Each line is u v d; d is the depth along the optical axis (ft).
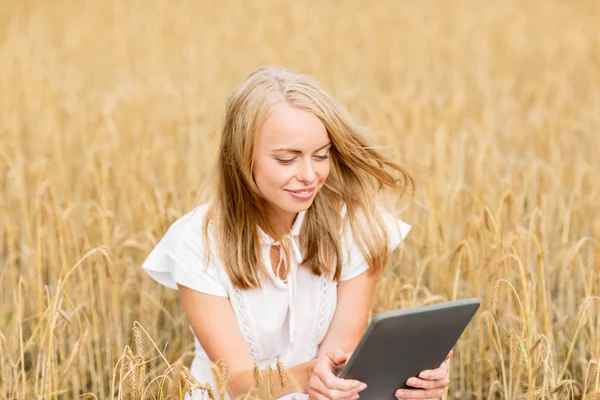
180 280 8.87
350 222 9.12
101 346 13.16
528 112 23.79
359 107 22.53
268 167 8.20
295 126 8.02
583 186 18.48
